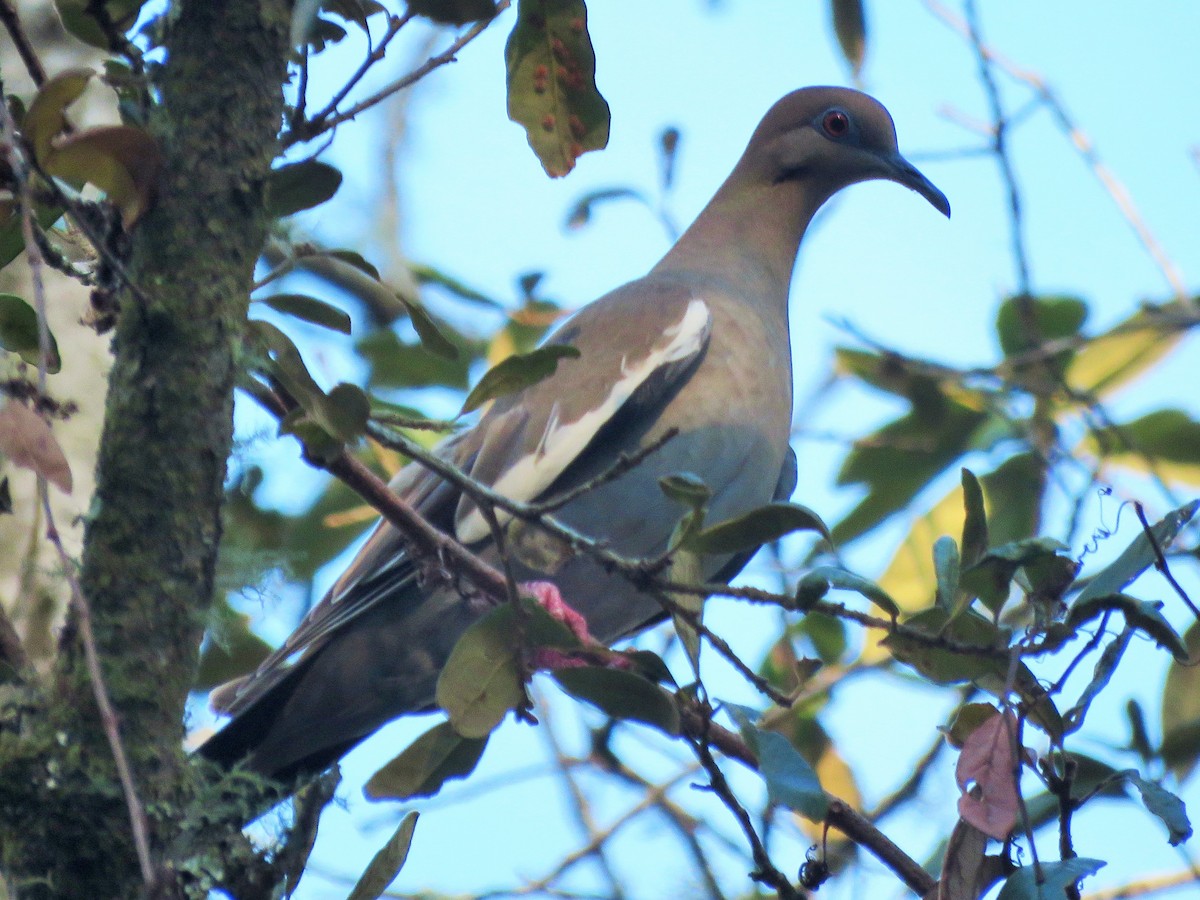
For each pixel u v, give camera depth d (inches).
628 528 365.7
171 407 181.2
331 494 441.7
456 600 346.0
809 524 194.7
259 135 189.3
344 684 348.5
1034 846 200.5
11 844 174.2
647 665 209.3
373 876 197.6
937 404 448.5
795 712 394.3
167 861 175.0
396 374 471.2
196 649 181.3
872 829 247.1
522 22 241.9
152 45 203.9
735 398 376.2
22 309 202.1
